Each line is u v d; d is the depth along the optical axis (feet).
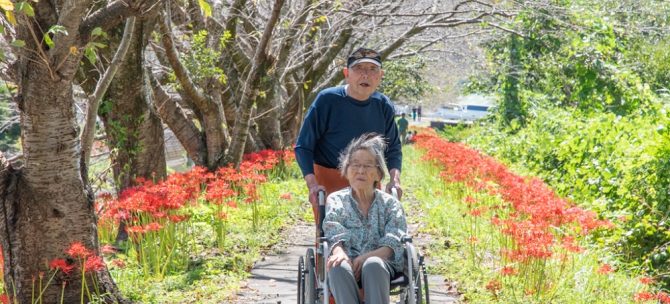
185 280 24.94
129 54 31.27
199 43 42.68
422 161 62.13
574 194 38.75
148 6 19.43
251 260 28.45
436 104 176.76
